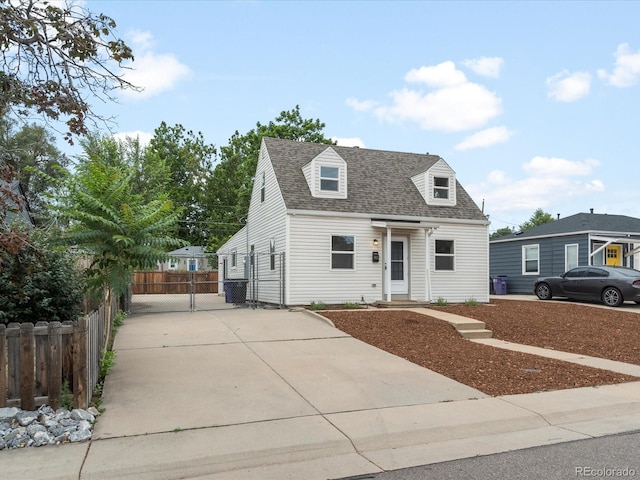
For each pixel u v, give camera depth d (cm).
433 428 547
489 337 1151
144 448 482
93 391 661
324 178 1720
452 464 458
